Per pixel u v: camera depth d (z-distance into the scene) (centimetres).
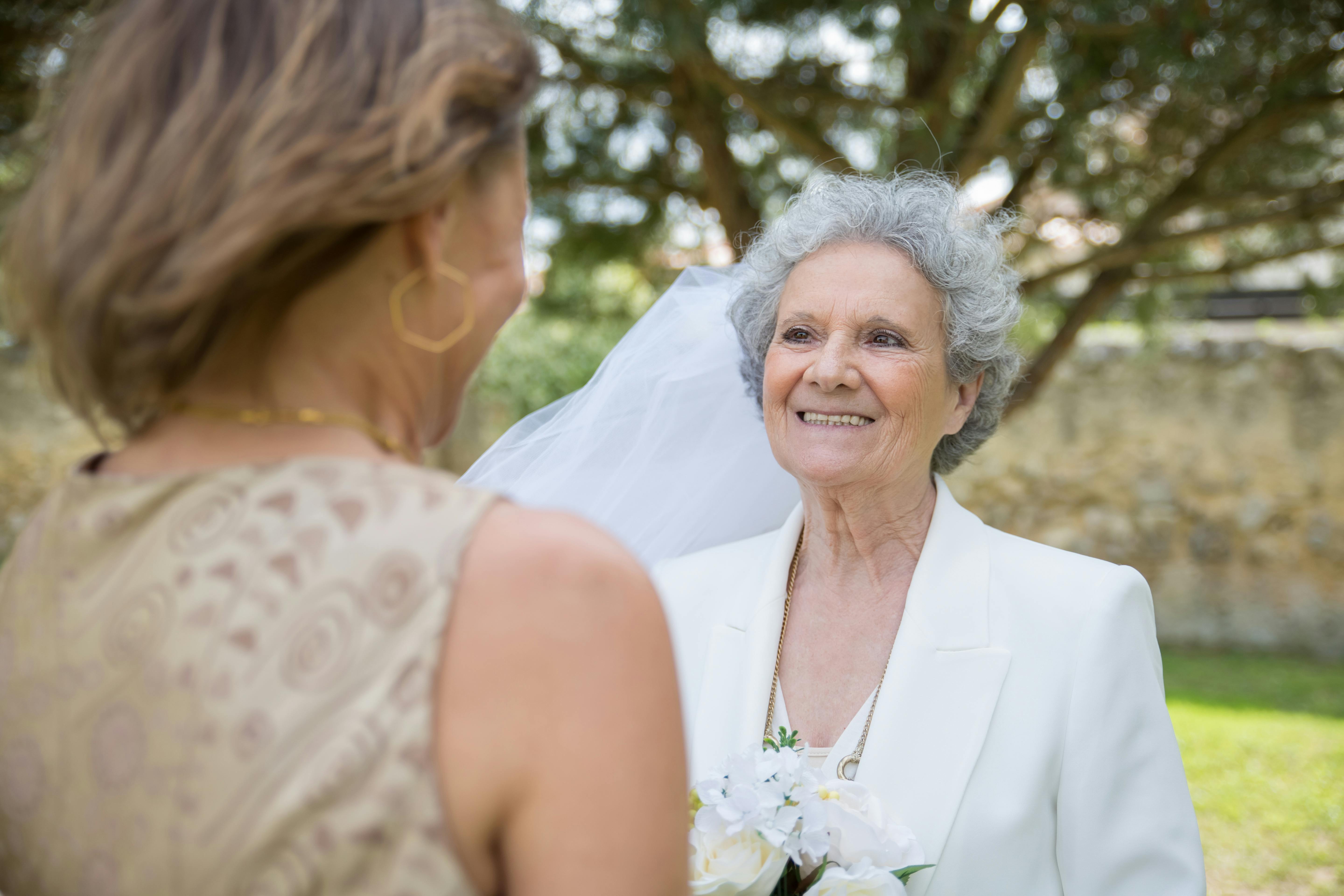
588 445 178
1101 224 515
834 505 163
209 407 68
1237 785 482
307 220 60
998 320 161
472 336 74
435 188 65
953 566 158
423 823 58
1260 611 757
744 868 122
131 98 62
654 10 336
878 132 483
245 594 62
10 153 251
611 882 61
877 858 125
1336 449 740
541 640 61
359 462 66
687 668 174
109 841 62
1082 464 799
